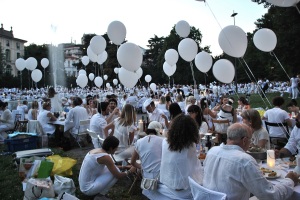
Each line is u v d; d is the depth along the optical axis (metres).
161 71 47.62
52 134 8.39
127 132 5.18
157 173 3.66
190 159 3.04
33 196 3.91
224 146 2.61
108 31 7.18
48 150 5.84
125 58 6.26
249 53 39.81
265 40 5.83
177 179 3.04
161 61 43.66
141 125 5.51
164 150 3.20
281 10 22.45
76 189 4.73
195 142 3.07
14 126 9.55
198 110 4.70
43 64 17.62
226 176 2.48
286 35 22.31
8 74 49.31
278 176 2.90
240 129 2.60
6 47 68.38
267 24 27.73
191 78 42.28
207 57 7.74
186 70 42.03
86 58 15.51
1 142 8.48
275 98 5.82
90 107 10.20
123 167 4.62
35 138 7.41
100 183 4.02
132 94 16.53
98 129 6.43
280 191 2.43
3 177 5.27
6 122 8.73
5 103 8.95
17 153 5.71
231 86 35.62
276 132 5.68
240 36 5.14
